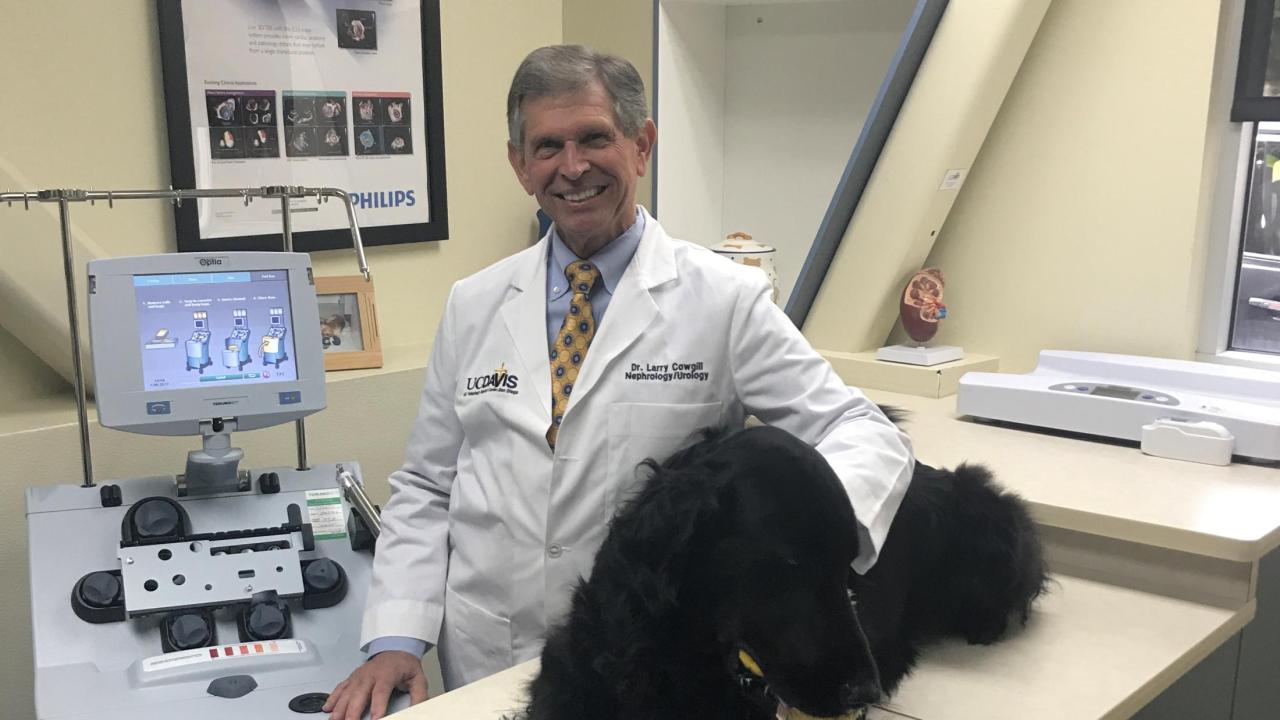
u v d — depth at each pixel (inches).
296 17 102.7
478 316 65.3
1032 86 96.8
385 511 67.9
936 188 95.7
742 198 116.6
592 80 57.1
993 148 99.8
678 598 38.6
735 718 39.2
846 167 98.2
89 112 92.0
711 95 114.1
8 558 82.1
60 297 86.8
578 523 60.1
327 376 99.8
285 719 57.2
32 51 88.2
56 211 87.8
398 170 112.4
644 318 60.8
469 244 121.5
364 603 68.2
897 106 97.4
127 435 87.6
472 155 120.0
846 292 102.7
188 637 62.0
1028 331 100.0
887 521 46.8
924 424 87.7
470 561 63.5
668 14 107.0
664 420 59.9
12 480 82.0
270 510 72.1
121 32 93.3
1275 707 82.3
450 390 66.9
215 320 70.4
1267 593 77.7
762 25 111.4
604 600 41.0
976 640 55.7
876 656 47.3
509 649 62.2
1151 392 84.2
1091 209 94.9
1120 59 91.7
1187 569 63.3
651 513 40.1
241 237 101.6
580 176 57.5
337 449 99.5
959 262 103.7
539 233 128.1
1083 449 80.7
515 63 122.8
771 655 37.5
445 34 115.3
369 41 108.2
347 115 107.6
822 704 36.8
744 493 39.3
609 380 60.4
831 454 49.4
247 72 100.1
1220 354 93.7
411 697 59.8
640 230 63.5
